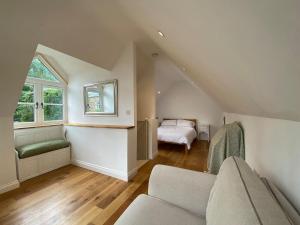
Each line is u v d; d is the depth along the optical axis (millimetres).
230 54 770
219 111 5902
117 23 2053
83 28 2002
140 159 3639
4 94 1975
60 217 1656
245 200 650
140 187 2303
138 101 3738
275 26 408
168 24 1172
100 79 3008
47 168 2828
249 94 1040
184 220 1007
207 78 1768
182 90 6375
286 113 815
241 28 536
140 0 1152
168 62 3707
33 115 3023
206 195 1143
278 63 521
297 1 315
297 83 527
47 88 3207
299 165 782
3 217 1656
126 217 1023
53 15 1670
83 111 3270
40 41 1789
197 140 5832
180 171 1315
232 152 1806
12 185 2217
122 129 2559
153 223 966
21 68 1880
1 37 1518
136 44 2758
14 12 1441
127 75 2723
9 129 2227
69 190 2203
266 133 1220
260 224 510
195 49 1182
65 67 3256
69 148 3234
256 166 1445
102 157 2805
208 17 657
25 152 2473
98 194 2104
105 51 2516
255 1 391
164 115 6668
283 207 679
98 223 1575
